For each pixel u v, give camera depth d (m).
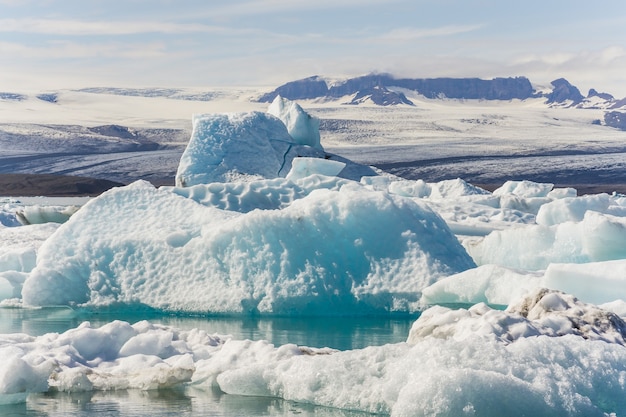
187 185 32.72
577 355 5.69
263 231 12.19
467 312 6.93
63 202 74.94
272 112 40.31
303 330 10.37
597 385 5.48
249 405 6.06
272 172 34.12
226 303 11.84
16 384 6.27
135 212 13.81
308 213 12.34
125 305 12.33
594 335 6.50
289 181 18.94
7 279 13.51
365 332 10.18
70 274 12.72
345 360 6.00
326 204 12.48
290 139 36.50
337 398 5.85
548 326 6.58
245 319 11.53
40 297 12.69
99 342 7.47
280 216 12.27
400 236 12.36
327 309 11.81
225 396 6.38
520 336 6.30
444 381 5.12
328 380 5.96
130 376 6.74
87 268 12.80
